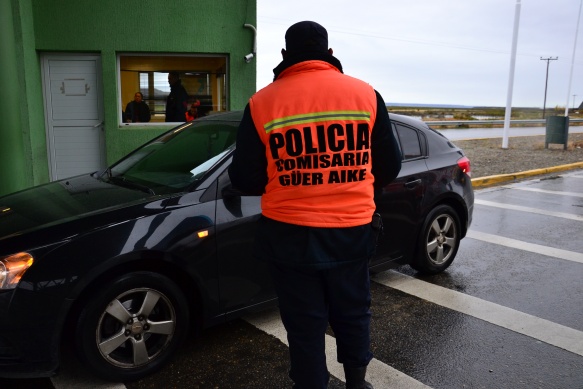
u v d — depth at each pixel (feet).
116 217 9.82
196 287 10.53
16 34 23.04
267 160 7.39
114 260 9.34
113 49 25.32
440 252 15.76
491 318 13.01
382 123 7.54
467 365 10.65
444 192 15.26
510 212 26.12
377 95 7.59
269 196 7.47
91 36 25.00
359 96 7.31
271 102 7.23
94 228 9.47
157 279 9.96
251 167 7.39
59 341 9.09
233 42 26.58
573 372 10.38
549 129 57.26
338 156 7.17
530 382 10.01
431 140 15.61
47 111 25.76
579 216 25.18
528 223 23.68
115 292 9.55
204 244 10.39
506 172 39.42
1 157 21.72
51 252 9.04
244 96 27.27
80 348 9.42
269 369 10.48
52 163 26.23
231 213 10.81
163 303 10.20
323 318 7.54
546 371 10.42
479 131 107.24
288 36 7.64
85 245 9.25
